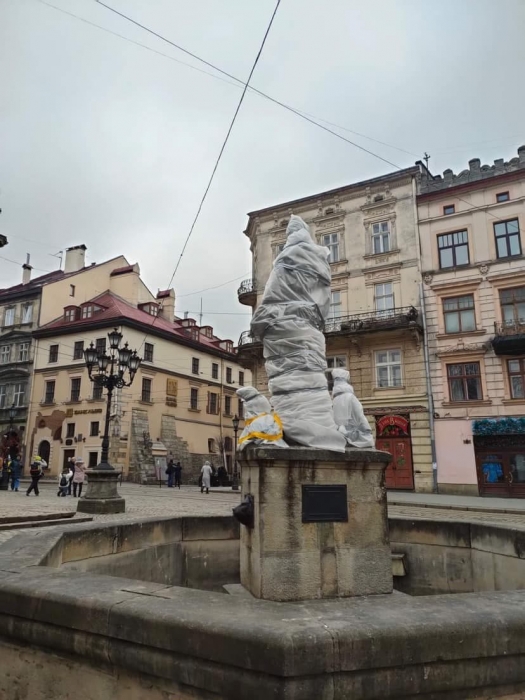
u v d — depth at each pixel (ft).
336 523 12.45
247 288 101.96
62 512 40.70
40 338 131.95
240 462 13.46
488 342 79.56
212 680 6.57
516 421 75.25
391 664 6.47
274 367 14.74
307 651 6.15
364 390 86.28
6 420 131.54
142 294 151.43
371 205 92.79
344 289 92.94
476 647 6.84
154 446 119.55
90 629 7.55
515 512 52.80
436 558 16.14
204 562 17.58
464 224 85.40
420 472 80.43
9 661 8.61
